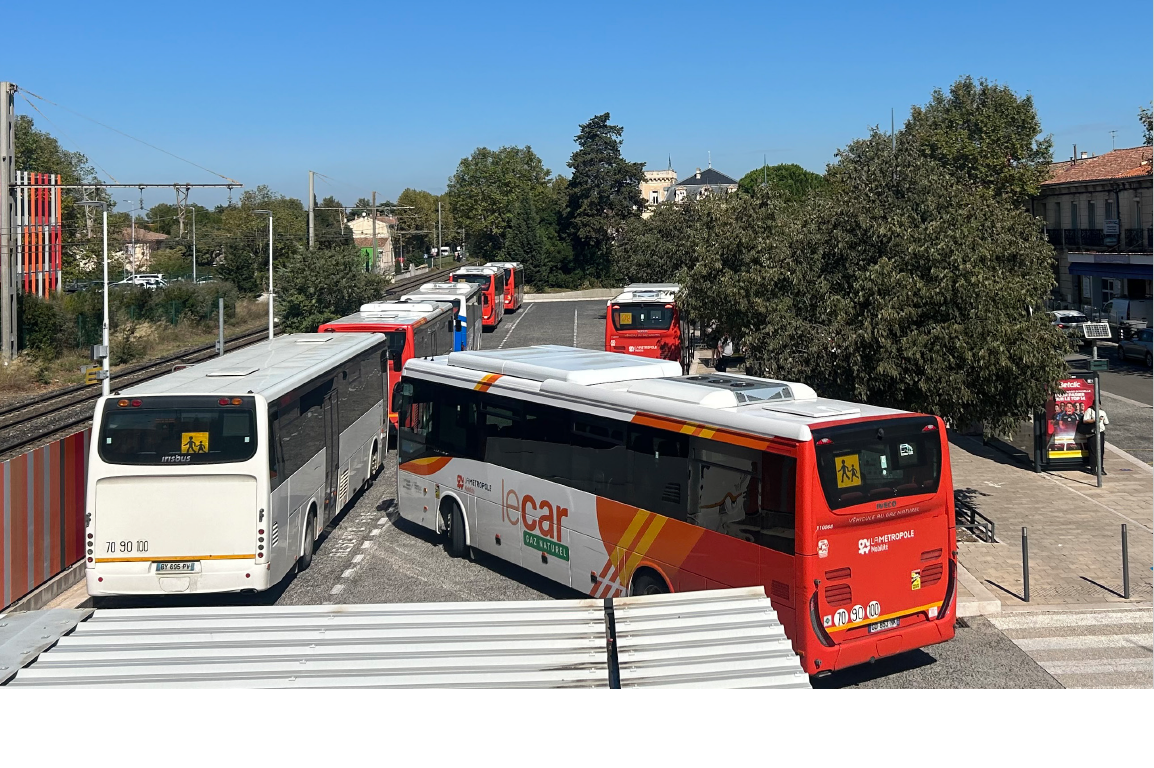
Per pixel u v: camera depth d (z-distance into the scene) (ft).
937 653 34.81
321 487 48.88
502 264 208.74
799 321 51.06
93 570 37.35
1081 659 33.96
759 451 30.66
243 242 215.92
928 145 146.82
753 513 30.83
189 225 353.51
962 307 44.50
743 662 15.52
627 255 176.55
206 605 40.93
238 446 37.99
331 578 44.37
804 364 49.83
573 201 278.67
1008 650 34.96
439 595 41.68
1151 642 35.40
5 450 75.10
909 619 30.96
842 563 29.45
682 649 16.07
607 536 37.42
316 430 47.70
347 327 71.87
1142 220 150.00
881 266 45.80
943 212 47.09
